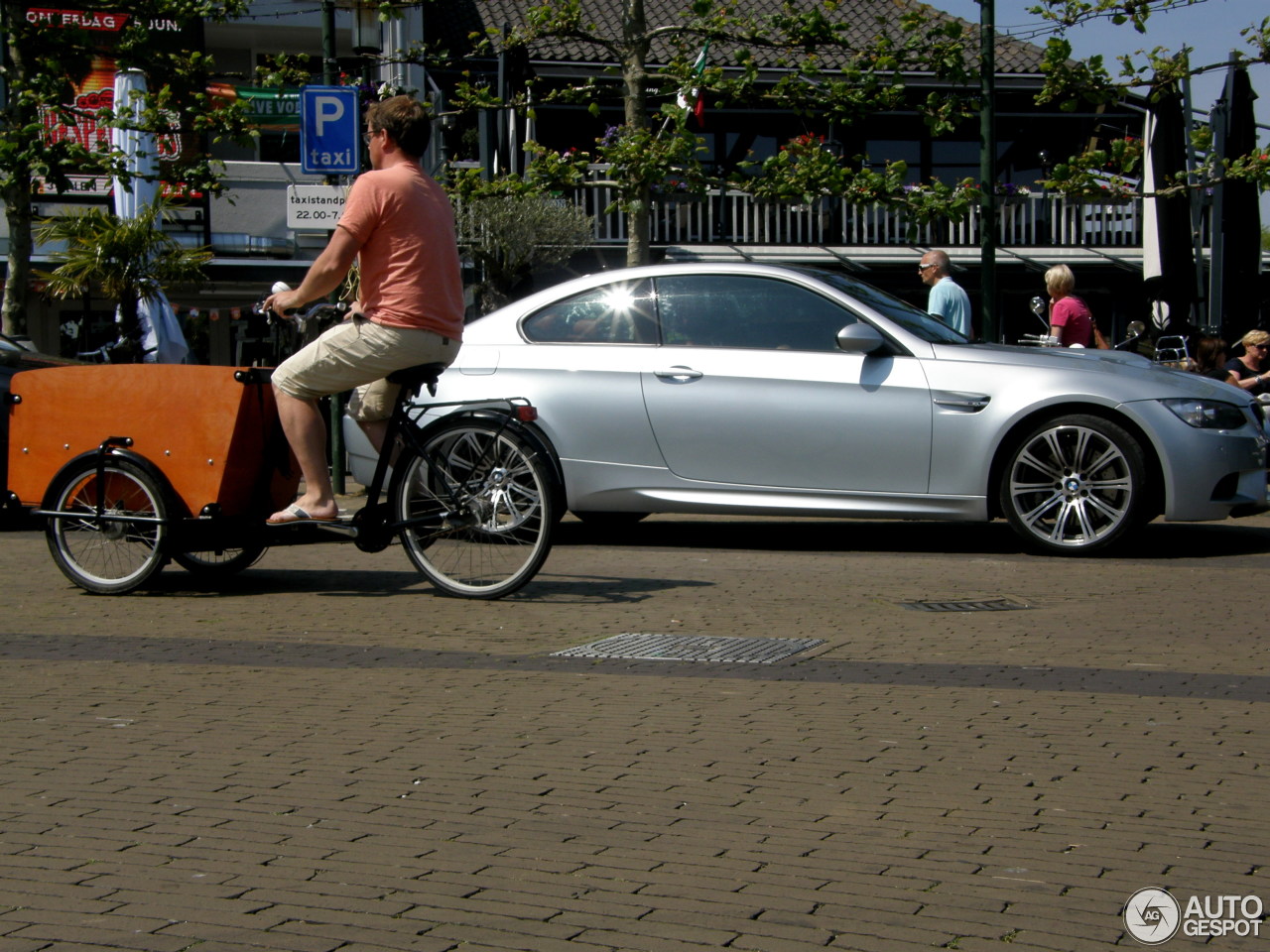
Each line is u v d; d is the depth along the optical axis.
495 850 3.30
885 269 24.11
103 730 4.39
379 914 2.90
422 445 6.66
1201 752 4.12
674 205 23.77
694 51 14.84
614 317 8.71
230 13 16.73
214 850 3.30
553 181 14.32
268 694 4.87
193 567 7.50
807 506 8.31
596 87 14.55
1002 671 5.20
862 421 8.20
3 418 10.13
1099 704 4.69
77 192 19.42
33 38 15.62
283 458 7.09
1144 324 15.09
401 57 15.89
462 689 4.93
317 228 12.20
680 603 6.71
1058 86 14.44
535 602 6.75
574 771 3.94
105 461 6.90
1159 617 6.31
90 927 2.84
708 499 8.42
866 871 3.16
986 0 13.59
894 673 5.17
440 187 6.66
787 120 24.78
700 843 3.35
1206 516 8.02
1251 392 11.72
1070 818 3.53
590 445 8.53
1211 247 14.94
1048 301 24.86
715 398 8.37
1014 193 23.83
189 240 19.94
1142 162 17.02
